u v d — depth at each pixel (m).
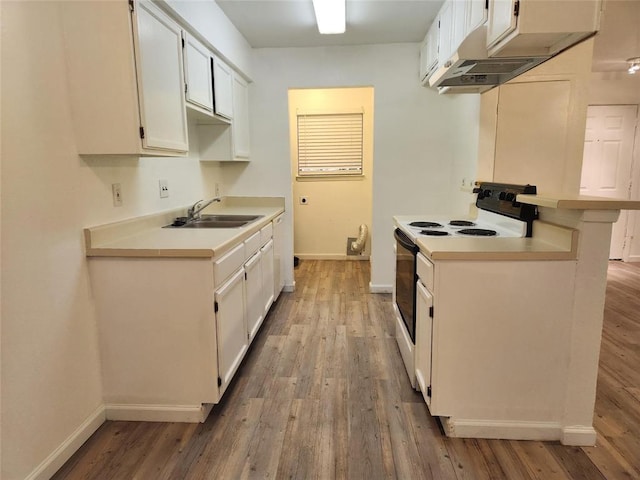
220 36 2.83
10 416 1.45
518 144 2.95
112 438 1.85
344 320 3.30
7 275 1.43
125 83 1.74
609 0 2.64
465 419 1.83
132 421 1.98
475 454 1.73
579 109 2.90
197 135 3.26
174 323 1.90
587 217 1.63
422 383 1.95
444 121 3.78
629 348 2.71
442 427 1.91
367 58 3.72
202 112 2.64
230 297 2.11
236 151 3.38
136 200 2.31
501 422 1.82
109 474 1.63
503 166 2.98
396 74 3.73
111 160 2.06
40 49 1.58
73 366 1.77
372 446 1.79
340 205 5.37
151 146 1.88
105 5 1.70
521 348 1.76
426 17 3.06
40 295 1.58
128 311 1.91
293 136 5.21
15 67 1.46
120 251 1.85
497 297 1.72
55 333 1.66
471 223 2.63
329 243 5.47
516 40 1.76
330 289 4.18
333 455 1.73
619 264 5.07
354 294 4.00
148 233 2.28
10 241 1.44
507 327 1.74
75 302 1.79
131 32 1.72
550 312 1.72
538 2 1.63
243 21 3.08
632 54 3.90
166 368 1.94
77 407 1.80
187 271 1.86
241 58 3.38
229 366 2.11
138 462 1.70
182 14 2.20
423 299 1.91
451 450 1.76
